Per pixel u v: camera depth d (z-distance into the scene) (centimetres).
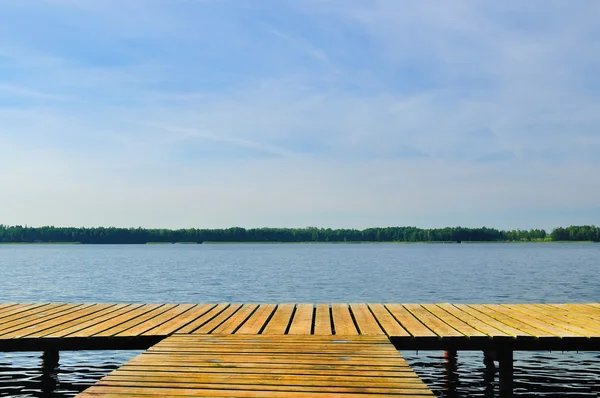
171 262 8581
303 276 5181
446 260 9419
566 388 1211
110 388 676
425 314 1298
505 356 1023
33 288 3931
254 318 1241
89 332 1067
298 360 824
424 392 665
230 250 18962
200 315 1295
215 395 648
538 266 7206
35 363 1445
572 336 1006
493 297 3241
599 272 5812
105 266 7244
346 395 652
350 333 1046
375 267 6950
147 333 1051
